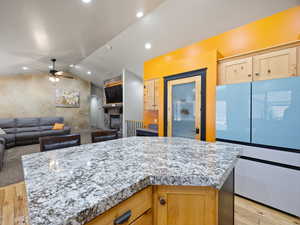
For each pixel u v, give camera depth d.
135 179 0.69
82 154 1.11
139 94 5.50
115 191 0.59
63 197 0.55
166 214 0.76
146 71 3.90
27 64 4.93
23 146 4.71
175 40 3.14
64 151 1.20
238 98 1.99
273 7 1.97
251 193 1.91
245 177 1.95
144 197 0.72
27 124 5.76
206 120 2.43
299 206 1.58
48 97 6.89
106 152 1.16
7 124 5.37
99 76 7.02
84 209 0.49
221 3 2.16
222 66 2.29
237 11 2.18
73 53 4.46
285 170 1.65
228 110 2.09
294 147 1.59
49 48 3.84
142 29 3.15
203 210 0.76
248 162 1.92
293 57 1.69
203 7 2.30
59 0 2.12
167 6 2.46
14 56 4.04
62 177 0.72
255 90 1.85
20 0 2.01
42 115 6.74
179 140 1.68
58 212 0.47
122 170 0.80
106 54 4.75
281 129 1.66
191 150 1.21
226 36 2.51
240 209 1.77
